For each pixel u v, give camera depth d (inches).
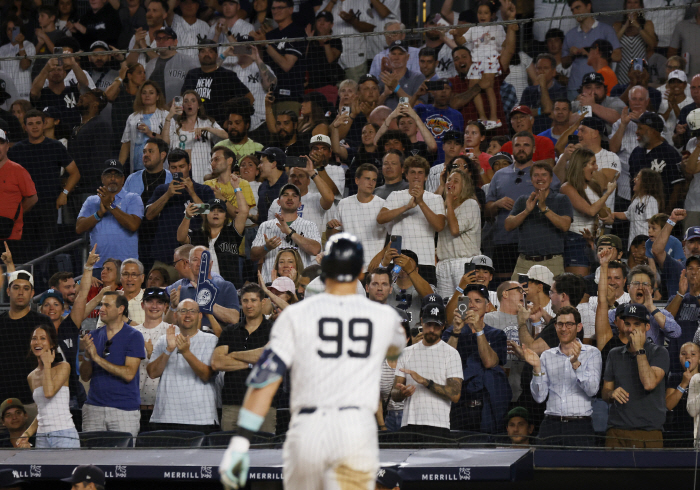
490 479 997.8
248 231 1496.1
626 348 1132.5
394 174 1456.7
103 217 1471.5
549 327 1221.1
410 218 1391.5
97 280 1427.2
